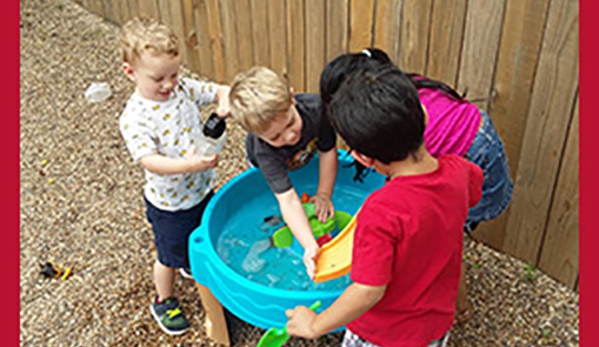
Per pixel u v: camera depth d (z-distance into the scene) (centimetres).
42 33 456
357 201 261
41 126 365
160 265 237
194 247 210
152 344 242
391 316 164
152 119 200
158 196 215
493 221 264
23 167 335
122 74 407
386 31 263
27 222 301
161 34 189
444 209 153
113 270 273
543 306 245
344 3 275
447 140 196
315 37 300
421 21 246
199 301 257
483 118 206
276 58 333
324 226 228
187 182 215
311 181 271
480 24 225
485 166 204
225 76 380
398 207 147
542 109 222
